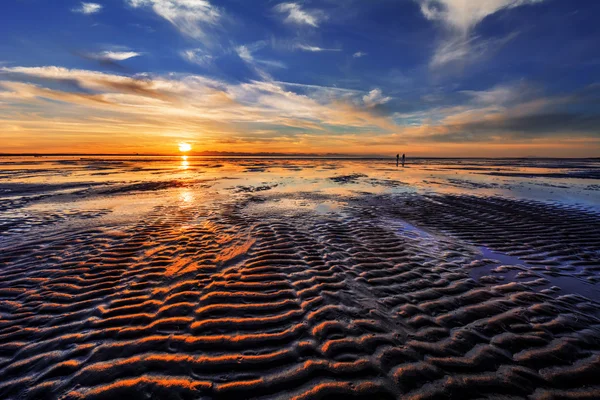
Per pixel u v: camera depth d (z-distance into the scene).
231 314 3.60
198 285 4.39
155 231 7.36
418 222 8.60
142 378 2.56
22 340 3.07
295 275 4.82
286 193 14.64
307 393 2.42
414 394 2.42
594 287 4.46
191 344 3.01
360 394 2.41
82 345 2.99
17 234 6.98
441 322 3.48
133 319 3.47
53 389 2.45
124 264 5.20
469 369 2.70
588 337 3.20
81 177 22.81
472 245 6.51
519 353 2.93
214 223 8.27
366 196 13.63
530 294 4.21
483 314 3.67
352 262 5.44
